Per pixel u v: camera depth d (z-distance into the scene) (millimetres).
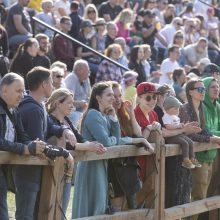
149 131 15414
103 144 13953
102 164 14188
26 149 11922
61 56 26484
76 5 29156
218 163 17891
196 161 16094
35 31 27750
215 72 21062
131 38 32094
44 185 12625
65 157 12398
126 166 14492
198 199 17078
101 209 14117
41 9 31016
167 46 33219
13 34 26859
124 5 35750
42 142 12023
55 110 13859
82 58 27438
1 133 12000
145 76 27234
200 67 27641
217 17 41469
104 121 14133
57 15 31328
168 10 37281
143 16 32688
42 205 12648
